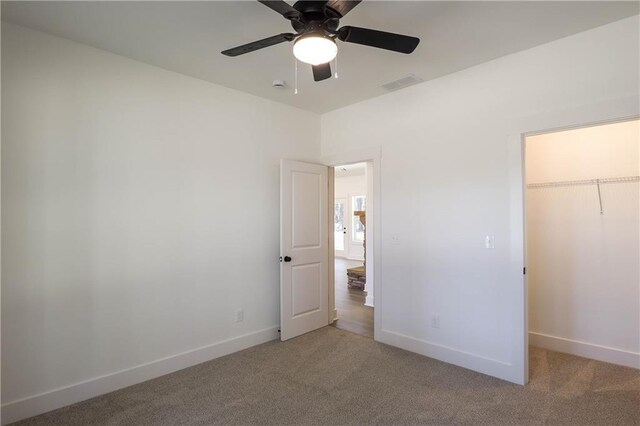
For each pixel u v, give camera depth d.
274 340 3.77
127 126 2.80
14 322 2.30
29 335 2.36
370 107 3.81
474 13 2.25
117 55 2.76
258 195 3.69
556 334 3.48
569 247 3.42
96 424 2.26
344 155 4.06
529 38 2.57
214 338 3.30
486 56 2.85
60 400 2.46
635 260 3.08
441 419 2.29
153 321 2.92
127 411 2.41
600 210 3.27
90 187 2.61
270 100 3.81
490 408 2.41
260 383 2.80
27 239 2.35
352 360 3.23
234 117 3.50
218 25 2.36
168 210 3.02
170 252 3.03
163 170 3.00
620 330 3.13
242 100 3.57
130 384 2.78
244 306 3.55
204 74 3.14
